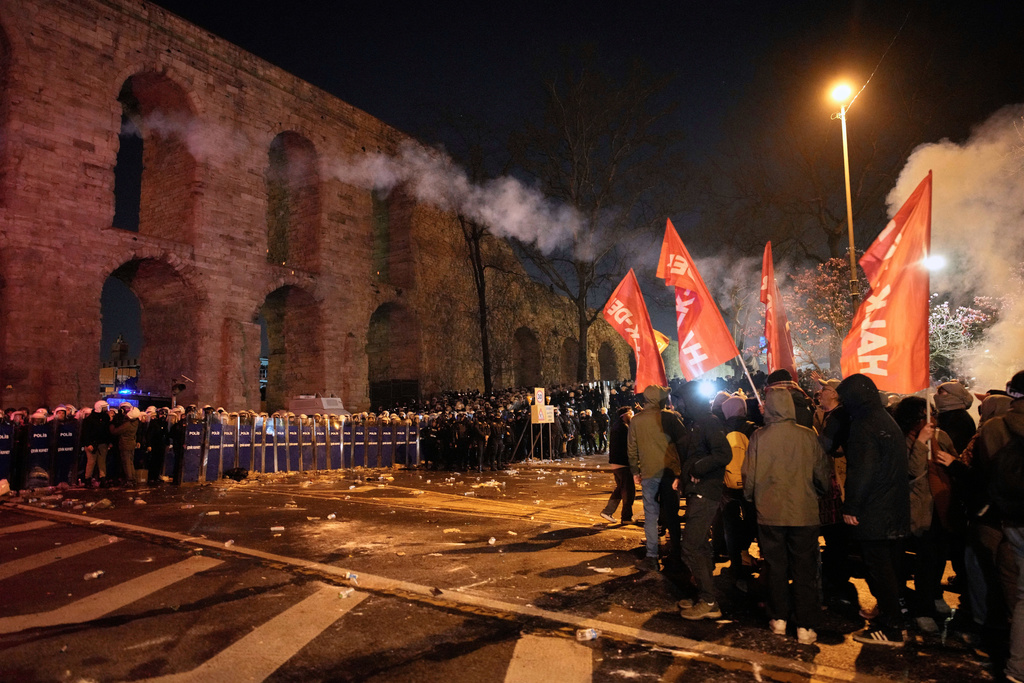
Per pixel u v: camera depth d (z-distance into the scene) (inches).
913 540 225.3
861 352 251.4
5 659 179.5
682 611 216.7
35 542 327.0
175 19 969.5
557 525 373.1
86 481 560.4
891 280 245.8
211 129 1007.6
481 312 1380.4
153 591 241.9
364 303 1249.4
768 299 332.8
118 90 894.4
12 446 520.1
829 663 179.0
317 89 1192.2
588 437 972.6
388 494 519.8
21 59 796.6
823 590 245.9
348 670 173.0
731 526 258.7
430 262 1451.8
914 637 200.2
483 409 849.5
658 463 275.7
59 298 808.9
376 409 1393.9
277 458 703.7
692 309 289.9
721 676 169.8
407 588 244.8
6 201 779.4
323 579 258.1
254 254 1053.2
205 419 627.5
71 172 832.9
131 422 580.1
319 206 1187.3
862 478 191.6
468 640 194.1
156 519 394.3
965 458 202.1
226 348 990.4
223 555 297.4
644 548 312.8
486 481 626.8
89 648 187.6
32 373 778.2
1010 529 169.5
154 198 1042.7
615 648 188.5
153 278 999.0
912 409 215.6
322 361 1156.5
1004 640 195.0
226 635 197.9
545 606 225.3
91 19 868.0
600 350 2150.6
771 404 205.2
